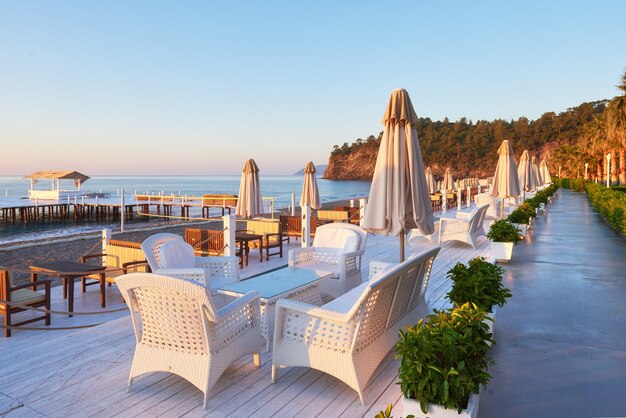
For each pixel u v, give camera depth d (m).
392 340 3.01
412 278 3.14
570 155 54.44
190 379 2.44
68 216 22.89
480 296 3.36
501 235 6.97
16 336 3.71
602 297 4.85
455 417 1.86
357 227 5.01
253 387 2.67
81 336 3.64
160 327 2.49
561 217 14.43
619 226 10.56
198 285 2.25
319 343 2.54
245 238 7.05
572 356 3.18
